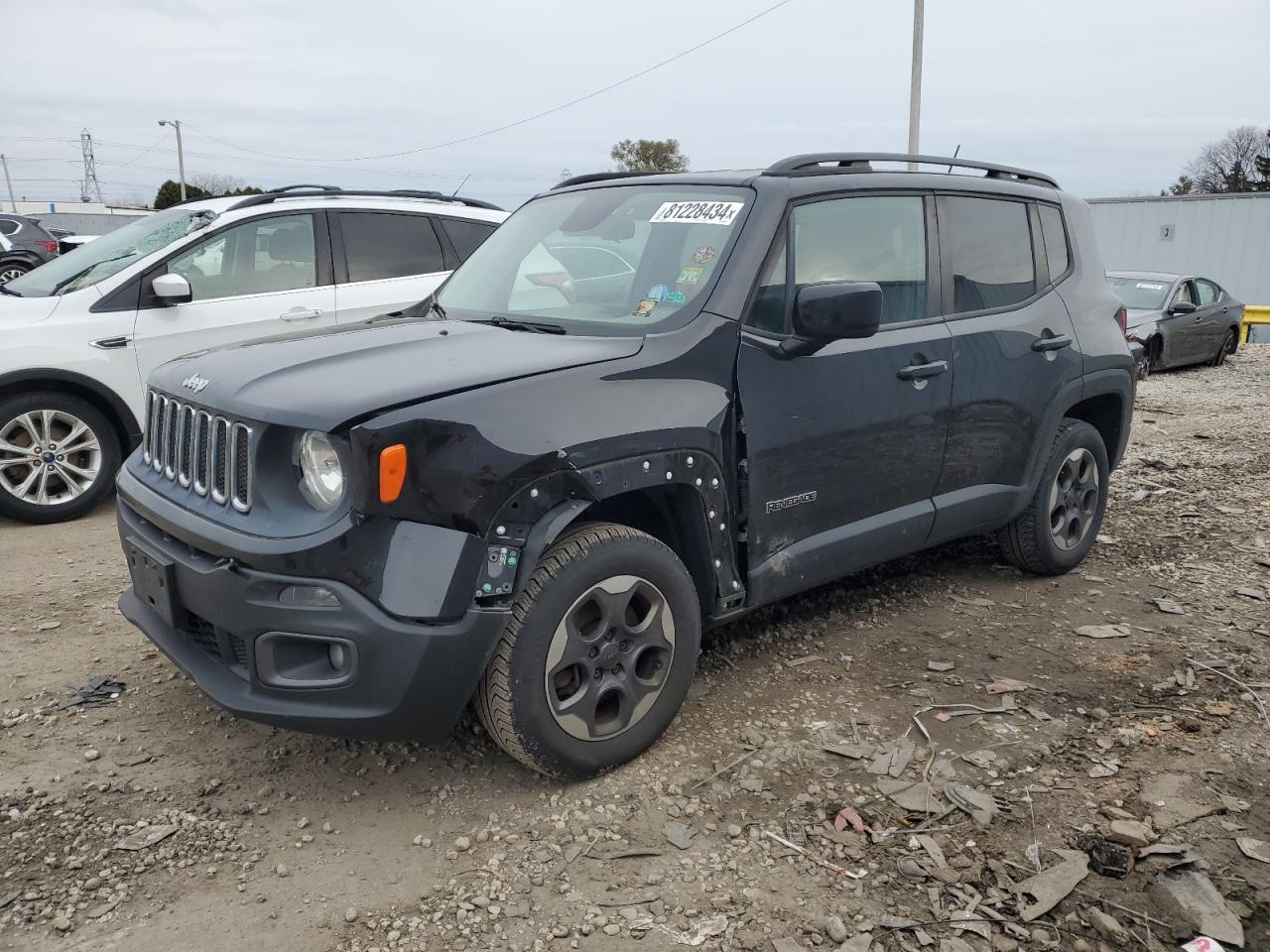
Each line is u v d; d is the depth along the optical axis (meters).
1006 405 4.41
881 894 2.63
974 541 5.59
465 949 2.43
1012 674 3.93
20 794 3.03
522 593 2.85
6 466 5.83
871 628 4.39
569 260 3.93
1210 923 2.51
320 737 3.40
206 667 2.94
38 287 6.46
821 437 3.63
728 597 3.42
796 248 3.64
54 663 3.95
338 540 2.63
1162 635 4.32
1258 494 6.84
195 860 2.75
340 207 6.93
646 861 2.76
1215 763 3.26
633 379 3.11
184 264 6.34
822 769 3.22
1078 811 2.99
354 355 3.14
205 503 2.96
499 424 2.78
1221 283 22.95
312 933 2.47
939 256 4.20
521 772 3.19
